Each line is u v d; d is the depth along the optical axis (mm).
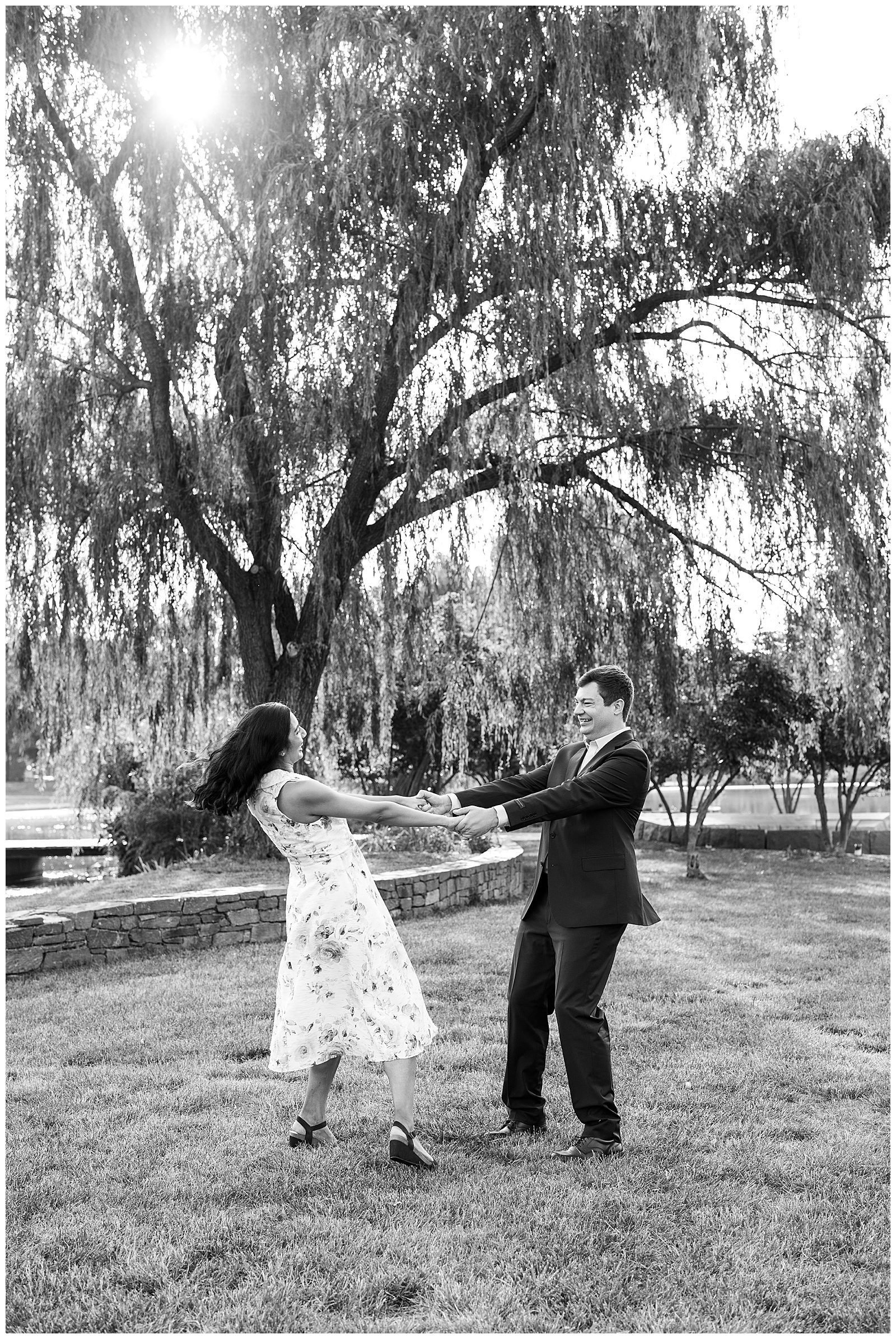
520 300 9930
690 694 14109
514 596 12453
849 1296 2693
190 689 13094
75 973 7246
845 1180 3426
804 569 12164
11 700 12344
